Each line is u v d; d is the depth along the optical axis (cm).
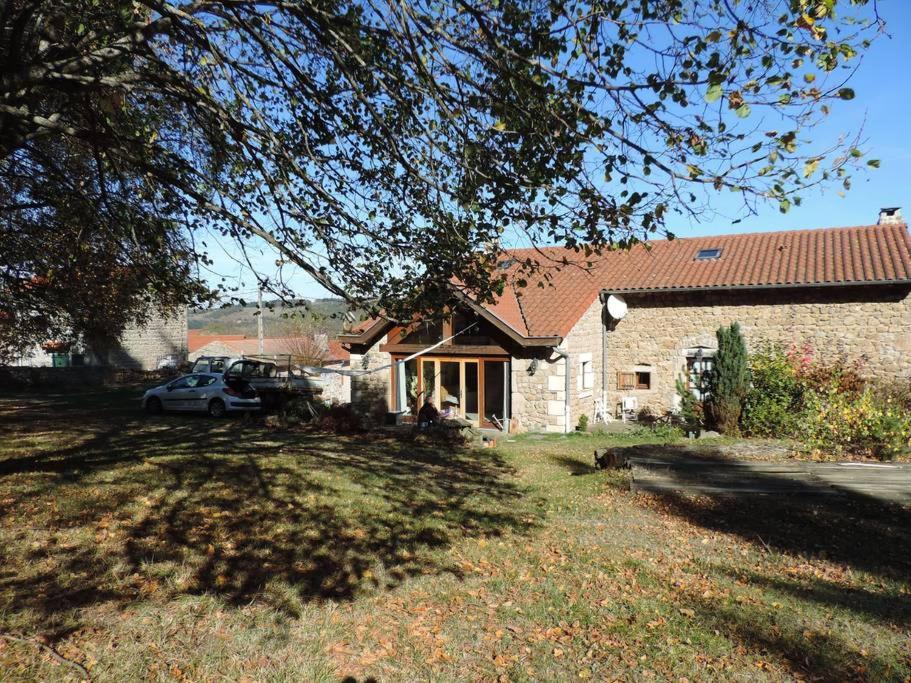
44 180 787
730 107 406
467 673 418
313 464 1068
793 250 1878
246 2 516
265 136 589
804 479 939
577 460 1257
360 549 643
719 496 884
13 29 479
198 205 679
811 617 503
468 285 625
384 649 446
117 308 1362
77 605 476
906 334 1603
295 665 417
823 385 1414
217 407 1886
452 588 557
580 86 468
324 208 671
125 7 481
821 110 401
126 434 1366
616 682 409
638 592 557
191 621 466
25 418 1658
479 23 492
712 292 1830
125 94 663
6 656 397
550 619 500
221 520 709
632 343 1938
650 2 438
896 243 1753
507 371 1753
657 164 444
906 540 700
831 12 375
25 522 649
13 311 1297
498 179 530
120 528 653
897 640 463
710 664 432
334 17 509
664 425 1711
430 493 905
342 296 625
